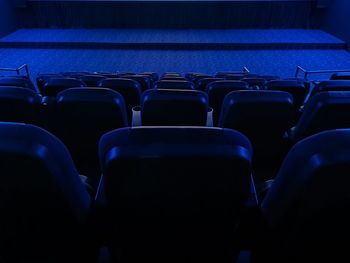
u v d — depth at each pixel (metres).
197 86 3.75
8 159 0.70
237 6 9.98
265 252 1.10
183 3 9.87
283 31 10.13
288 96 1.68
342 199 0.78
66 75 4.33
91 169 2.02
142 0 9.80
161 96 1.76
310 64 8.12
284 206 0.85
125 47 9.15
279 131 1.82
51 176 0.75
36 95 1.82
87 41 9.17
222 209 0.90
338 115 1.61
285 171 0.82
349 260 1.03
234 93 1.70
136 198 0.85
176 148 0.72
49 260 1.12
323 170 0.69
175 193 0.83
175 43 9.09
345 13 8.95
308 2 9.91
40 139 0.72
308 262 1.06
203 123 1.87
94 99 1.68
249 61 8.37
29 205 0.86
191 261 1.10
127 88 2.79
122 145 0.73
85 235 1.04
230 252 1.09
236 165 0.74
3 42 9.05
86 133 1.85
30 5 10.03
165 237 1.01
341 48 9.09
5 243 1.04
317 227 0.89
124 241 1.04
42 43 9.09
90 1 9.92
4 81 2.87
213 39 9.41
